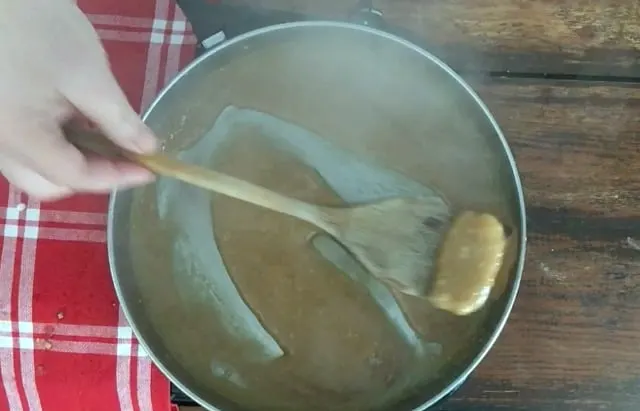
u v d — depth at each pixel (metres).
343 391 0.57
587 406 0.60
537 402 0.60
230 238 0.59
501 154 0.58
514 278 0.54
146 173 0.49
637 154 0.62
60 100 0.44
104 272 0.61
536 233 0.62
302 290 0.58
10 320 0.60
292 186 0.59
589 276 0.61
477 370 0.60
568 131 0.63
